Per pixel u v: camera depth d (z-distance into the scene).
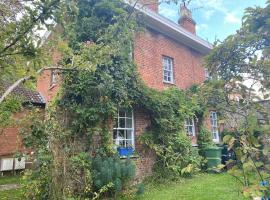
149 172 9.12
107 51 5.30
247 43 2.47
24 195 5.86
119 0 7.40
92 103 7.62
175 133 9.98
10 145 10.84
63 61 4.91
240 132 2.21
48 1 2.50
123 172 7.04
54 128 6.09
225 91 2.54
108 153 7.68
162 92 10.14
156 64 11.30
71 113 7.30
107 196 6.75
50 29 2.65
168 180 8.84
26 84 3.16
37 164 5.73
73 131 7.10
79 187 6.34
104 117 7.91
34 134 5.94
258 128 2.08
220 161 10.62
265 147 2.01
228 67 2.58
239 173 2.11
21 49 2.64
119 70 8.40
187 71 13.06
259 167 2.04
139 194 6.96
